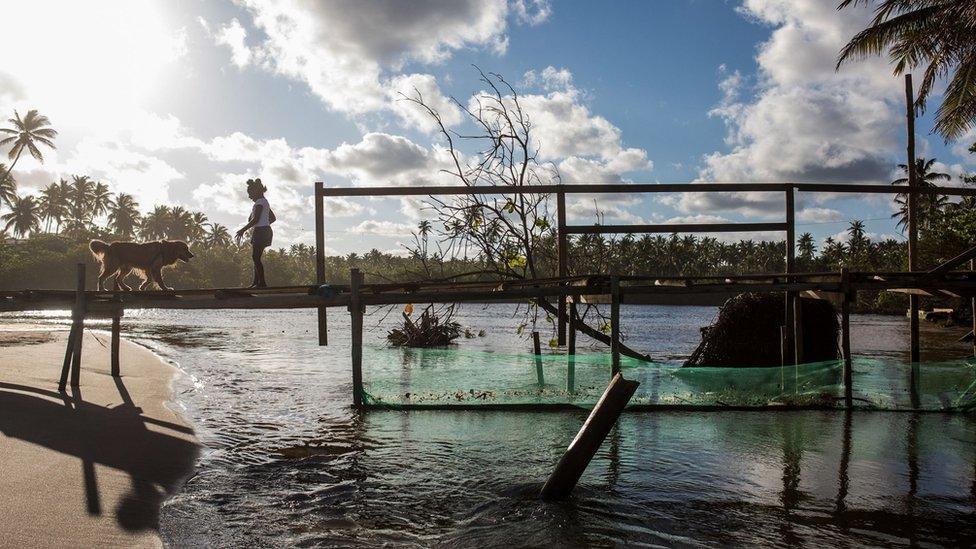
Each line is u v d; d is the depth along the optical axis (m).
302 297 10.39
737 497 6.23
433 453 7.77
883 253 69.75
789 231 11.20
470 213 12.33
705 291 10.34
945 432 8.88
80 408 8.88
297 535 5.10
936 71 16.69
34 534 4.45
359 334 10.38
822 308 13.37
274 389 12.28
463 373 12.15
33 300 10.67
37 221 103.88
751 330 13.34
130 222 112.56
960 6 15.20
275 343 23.09
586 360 11.38
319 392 11.96
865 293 54.12
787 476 6.89
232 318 46.84
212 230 140.62
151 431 8.09
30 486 5.42
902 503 6.08
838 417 9.85
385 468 7.12
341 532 5.21
